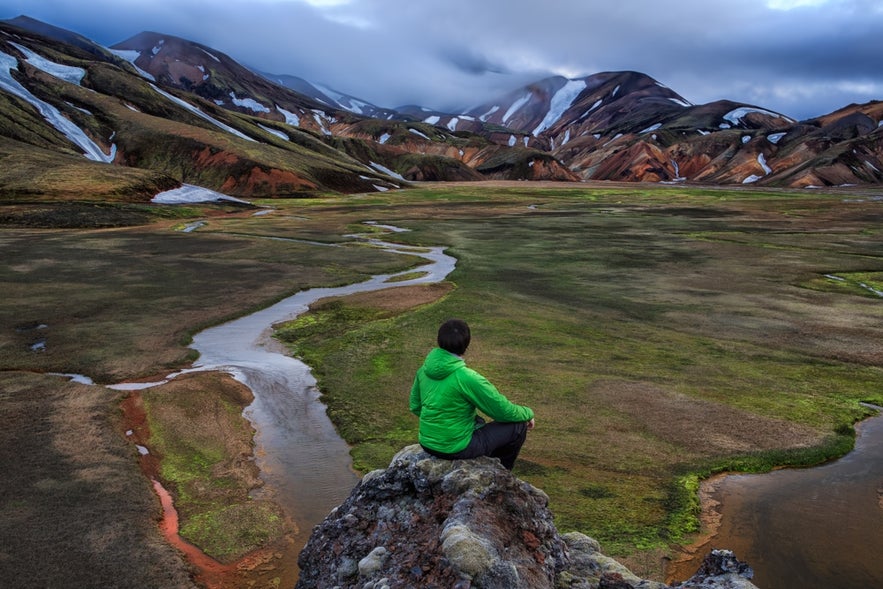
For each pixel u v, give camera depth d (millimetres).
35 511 12820
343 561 6754
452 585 5590
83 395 19594
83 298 33406
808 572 11164
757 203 114875
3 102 137875
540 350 24906
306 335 27766
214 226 71750
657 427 17594
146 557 11398
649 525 12547
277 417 18781
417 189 161750
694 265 46312
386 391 20766
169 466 15422
